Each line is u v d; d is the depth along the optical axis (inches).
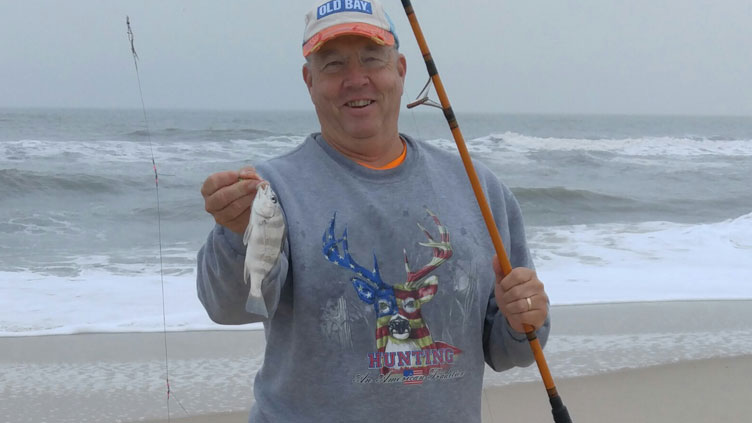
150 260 325.1
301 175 75.7
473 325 76.7
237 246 67.0
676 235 394.9
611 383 191.0
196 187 526.9
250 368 198.4
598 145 956.6
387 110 76.7
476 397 77.1
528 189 541.3
